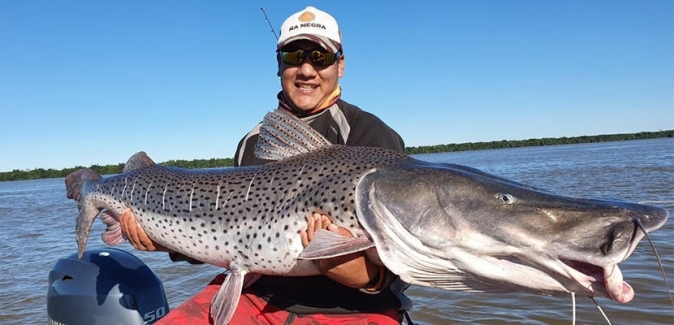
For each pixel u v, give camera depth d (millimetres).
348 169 886
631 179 4973
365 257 837
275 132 1018
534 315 1474
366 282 854
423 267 793
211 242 991
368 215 815
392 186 813
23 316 1852
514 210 736
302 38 1082
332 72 1117
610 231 666
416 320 1507
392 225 795
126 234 1156
